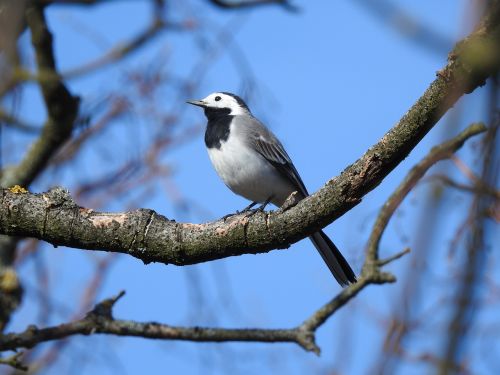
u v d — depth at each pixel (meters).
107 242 7.78
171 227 7.78
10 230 7.80
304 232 7.54
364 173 6.98
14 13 9.66
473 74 5.64
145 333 10.40
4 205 7.71
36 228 7.75
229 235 7.64
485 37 4.90
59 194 7.80
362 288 10.26
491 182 3.72
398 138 6.70
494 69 3.43
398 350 4.19
